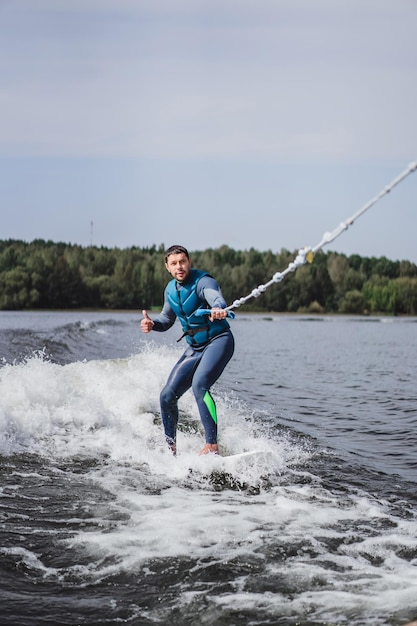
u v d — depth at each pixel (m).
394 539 4.40
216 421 6.43
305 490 5.52
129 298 112.00
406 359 20.67
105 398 8.61
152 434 7.25
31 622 3.23
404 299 123.19
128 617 3.33
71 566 3.86
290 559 4.02
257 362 18.47
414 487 5.76
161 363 11.02
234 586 3.66
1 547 4.07
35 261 109.94
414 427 8.63
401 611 3.38
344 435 8.08
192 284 6.45
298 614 3.36
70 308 108.81
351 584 3.69
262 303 123.25
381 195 5.15
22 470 5.74
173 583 3.69
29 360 10.27
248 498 5.25
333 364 18.27
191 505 5.00
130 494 5.21
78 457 6.23
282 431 8.07
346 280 125.62
